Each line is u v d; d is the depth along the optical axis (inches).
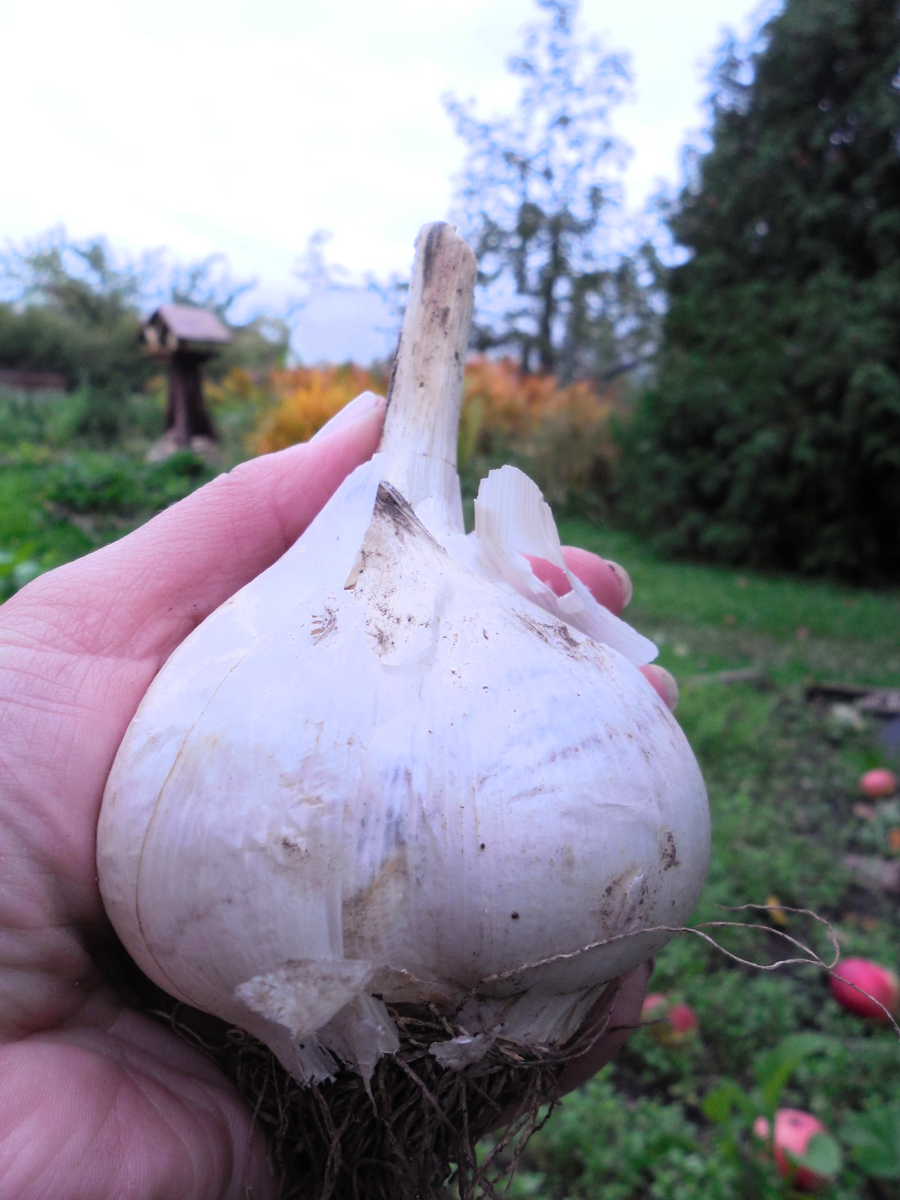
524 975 29.8
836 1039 85.4
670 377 402.3
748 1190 67.3
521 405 430.6
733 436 374.0
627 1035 44.9
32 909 34.3
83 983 37.0
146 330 460.1
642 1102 76.9
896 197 389.4
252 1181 36.5
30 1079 32.5
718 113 436.1
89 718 36.0
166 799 29.7
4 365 891.4
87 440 542.3
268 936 28.0
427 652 31.5
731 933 101.8
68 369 903.7
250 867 28.0
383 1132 33.2
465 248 45.9
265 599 34.2
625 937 30.2
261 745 28.9
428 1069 31.9
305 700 29.6
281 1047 30.9
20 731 34.6
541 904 28.6
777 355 374.6
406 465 42.3
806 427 360.2
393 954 29.2
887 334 358.9
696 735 152.5
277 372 368.8
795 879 112.1
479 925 28.6
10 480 295.3
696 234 442.0
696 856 32.6
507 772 29.1
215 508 43.4
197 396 451.2
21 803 34.1
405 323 45.4
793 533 378.0
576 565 52.0
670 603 278.4
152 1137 33.4
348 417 48.1
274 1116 36.3
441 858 28.4
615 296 701.3
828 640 246.7
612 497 442.3
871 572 367.9
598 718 31.6
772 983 92.5
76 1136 31.7
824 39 398.0
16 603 38.1
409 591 33.7
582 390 465.7
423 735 29.4
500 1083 33.5
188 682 32.1
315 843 28.1
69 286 1032.8
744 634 246.7
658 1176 68.9
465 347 45.8
